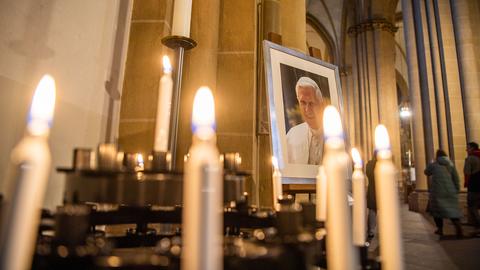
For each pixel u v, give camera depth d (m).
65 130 1.60
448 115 7.81
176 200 0.78
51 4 1.55
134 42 2.25
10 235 0.39
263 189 2.85
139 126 2.12
